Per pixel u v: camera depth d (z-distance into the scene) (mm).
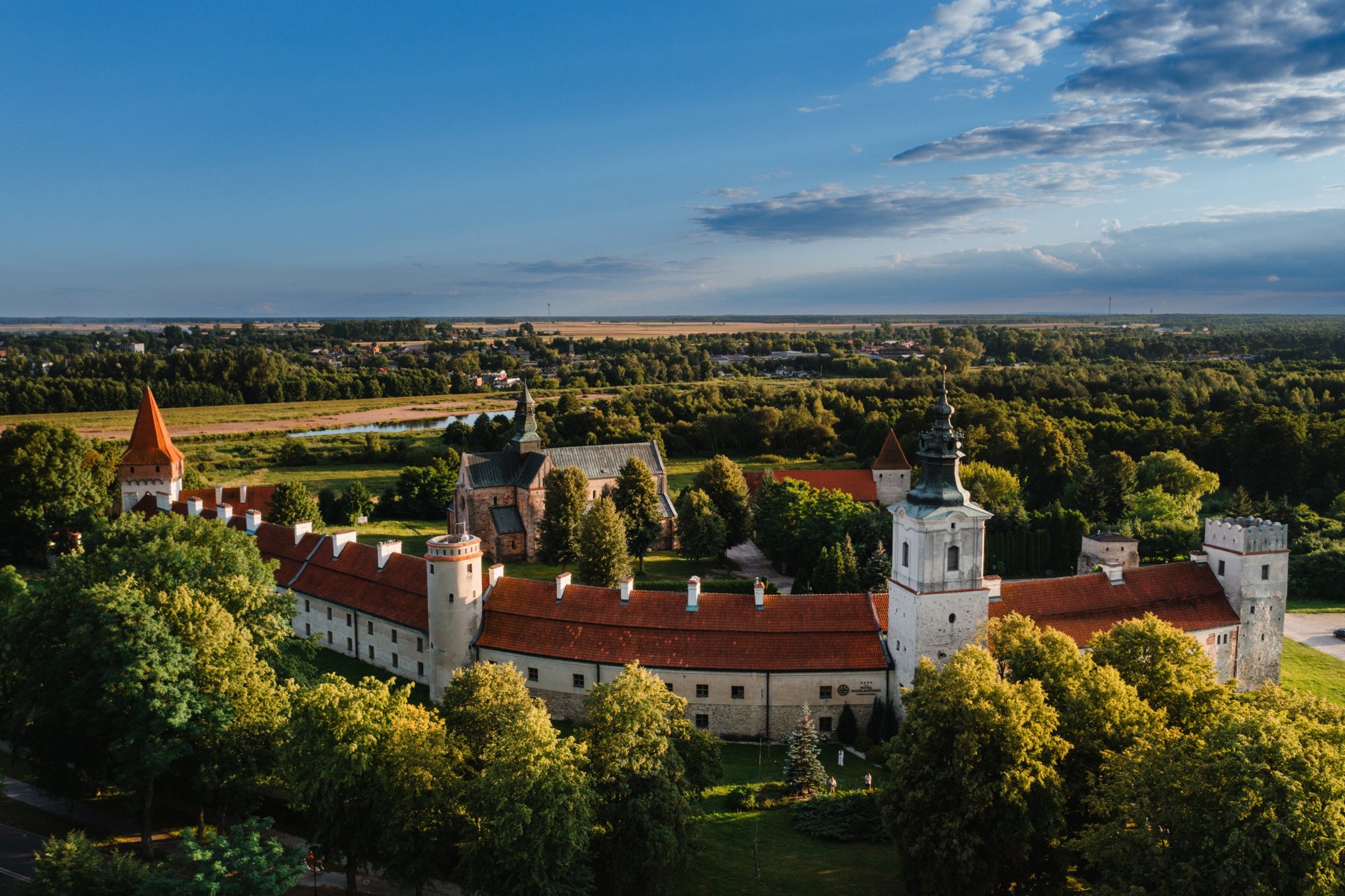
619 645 79312
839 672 77188
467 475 141125
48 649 61500
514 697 58656
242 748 56250
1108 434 189750
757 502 148250
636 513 133875
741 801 66375
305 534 106000
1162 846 44250
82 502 126688
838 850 60594
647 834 51375
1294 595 122188
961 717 52344
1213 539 86625
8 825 59375
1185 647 62031
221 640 60125
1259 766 42656
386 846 50094
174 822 61188
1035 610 81500
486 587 86188
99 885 42406
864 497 152375
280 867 43531
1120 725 54906
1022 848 50406
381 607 91062
